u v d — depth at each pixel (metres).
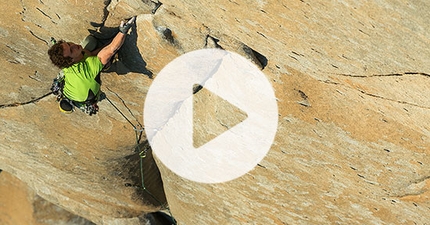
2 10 5.33
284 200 6.58
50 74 6.01
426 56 4.35
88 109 5.37
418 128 5.21
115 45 5.08
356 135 5.55
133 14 5.05
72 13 5.16
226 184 6.85
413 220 6.10
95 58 5.13
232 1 4.59
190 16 4.91
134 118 6.50
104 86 6.07
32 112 6.73
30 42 5.63
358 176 5.93
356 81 4.96
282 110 5.63
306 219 6.62
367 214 6.23
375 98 5.09
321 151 5.86
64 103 5.36
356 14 4.25
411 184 5.75
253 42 4.96
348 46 4.55
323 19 4.41
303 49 4.80
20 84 6.29
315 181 6.20
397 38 4.29
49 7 5.18
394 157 5.59
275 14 4.54
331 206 6.36
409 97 4.89
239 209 7.03
